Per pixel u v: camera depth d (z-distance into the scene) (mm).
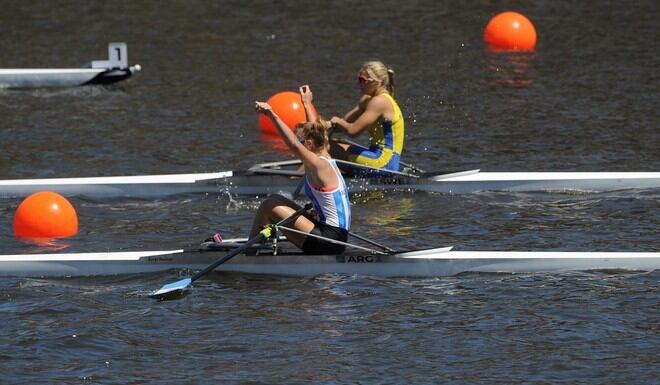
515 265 41594
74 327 36156
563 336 35219
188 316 37219
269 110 39438
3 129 66500
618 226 47219
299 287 39906
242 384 32000
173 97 75750
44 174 56844
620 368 32875
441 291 39531
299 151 39906
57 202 46938
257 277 41062
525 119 68375
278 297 38938
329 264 41281
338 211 40844
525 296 38875
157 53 90125
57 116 70125
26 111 71438
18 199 53031
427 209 50594
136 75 82812
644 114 68688
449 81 79562
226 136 65625
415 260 41219
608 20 100188
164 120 69375
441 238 45875
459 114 70188
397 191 53625
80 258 41750
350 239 45969
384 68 53000
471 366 33156
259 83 79688
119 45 79562
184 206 51844
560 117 68625
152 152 61719
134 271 41844
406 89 77312
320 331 35844
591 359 33531
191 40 94625
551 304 38000
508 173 54500
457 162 59125
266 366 33219
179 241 46062
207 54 89562
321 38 94750
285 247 43844
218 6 107625
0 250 44688
